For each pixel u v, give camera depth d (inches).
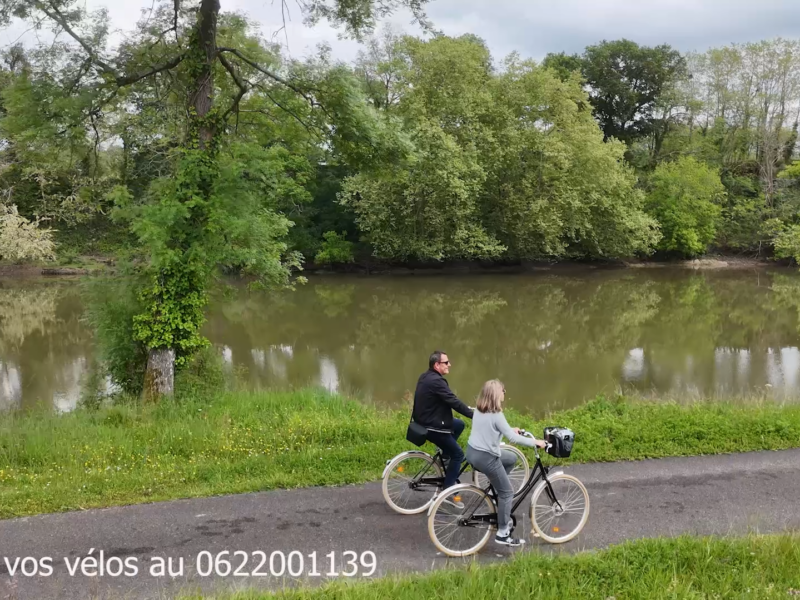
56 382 647.1
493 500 232.4
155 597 196.7
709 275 1678.2
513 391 616.1
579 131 1542.8
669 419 381.7
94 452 325.4
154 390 465.7
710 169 1993.1
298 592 195.0
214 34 472.7
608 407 415.5
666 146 2156.7
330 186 1736.0
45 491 275.6
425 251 1457.9
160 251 426.0
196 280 478.0
